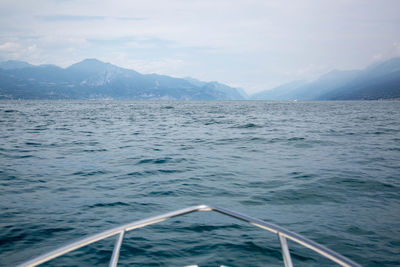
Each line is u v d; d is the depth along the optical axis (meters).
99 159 10.12
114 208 5.44
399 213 5.12
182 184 7.02
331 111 54.91
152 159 10.10
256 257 3.64
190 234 4.32
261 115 40.38
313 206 5.50
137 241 4.09
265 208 5.41
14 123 25.72
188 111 54.44
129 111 54.09
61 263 3.54
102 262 3.57
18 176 7.79
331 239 4.15
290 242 4.04
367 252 3.81
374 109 67.25
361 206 5.48
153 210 5.35
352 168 8.60
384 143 13.74
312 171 8.23
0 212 5.20
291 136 16.39
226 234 4.31
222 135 17.12
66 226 4.62
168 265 3.48
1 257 3.71
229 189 6.60
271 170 8.43
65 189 6.64
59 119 31.50
